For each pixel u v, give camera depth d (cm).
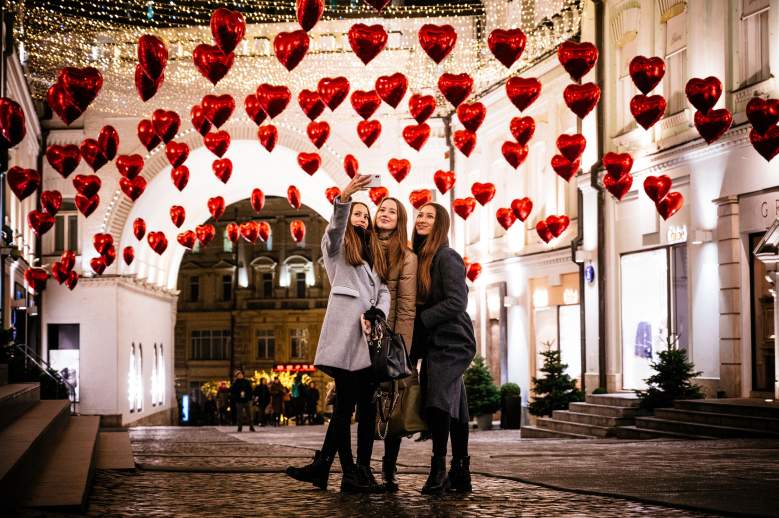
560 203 2855
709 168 2097
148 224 4309
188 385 7606
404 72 3612
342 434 730
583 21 2648
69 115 1630
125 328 3978
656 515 609
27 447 700
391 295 728
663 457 1124
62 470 739
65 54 3366
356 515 613
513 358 3167
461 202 2775
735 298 1997
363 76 3634
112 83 3719
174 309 5081
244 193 4925
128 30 3609
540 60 2888
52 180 3841
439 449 711
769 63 1948
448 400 700
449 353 709
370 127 2316
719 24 2080
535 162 3031
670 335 2212
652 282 2331
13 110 1611
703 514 613
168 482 823
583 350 2606
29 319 3772
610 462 1049
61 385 2820
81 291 3838
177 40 3675
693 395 1955
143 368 4341
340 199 713
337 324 712
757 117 1614
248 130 3756
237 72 3666
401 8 3612
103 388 3816
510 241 3198
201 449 1450
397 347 695
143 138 2248
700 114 1670
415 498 696
